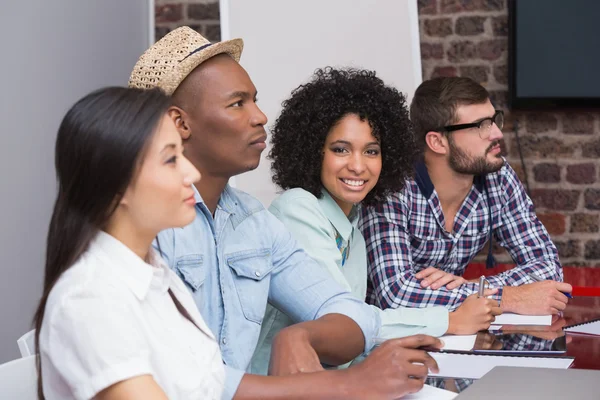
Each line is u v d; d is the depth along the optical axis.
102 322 0.74
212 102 1.26
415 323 1.52
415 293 1.80
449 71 3.23
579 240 3.18
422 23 3.23
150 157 0.78
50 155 2.78
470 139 1.99
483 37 3.19
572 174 3.17
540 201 3.20
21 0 2.57
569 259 3.19
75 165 0.78
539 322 1.64
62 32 2.84
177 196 0.80
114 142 0.77
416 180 2.01
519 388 1.03
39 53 2.69
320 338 1.23
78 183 0.78
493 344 1.42
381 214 1.91
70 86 2.91
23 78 2.58
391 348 1.10
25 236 2.59
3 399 1.07
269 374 1.16
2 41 2.46
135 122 0.78
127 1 3.37
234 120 1.27
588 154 3.15
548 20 3.07
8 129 2.48
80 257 0.78
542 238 2.15
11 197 2.50
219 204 1.35
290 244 1.41
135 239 0.82
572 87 3.08
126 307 0.77
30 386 1.11
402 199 1.93
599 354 1.34
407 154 1.74
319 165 1.64
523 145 3.19
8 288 2.48
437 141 2.02
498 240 2.22
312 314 1.37
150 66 1.28
